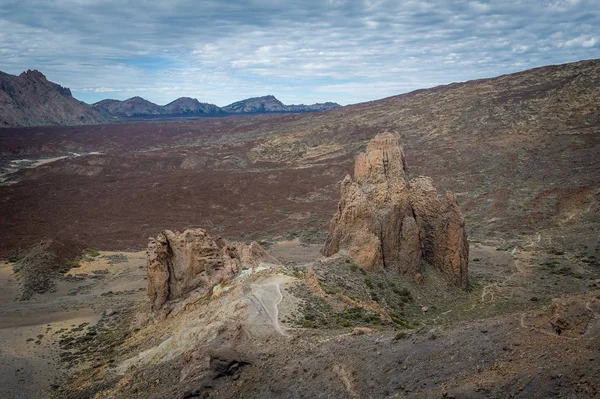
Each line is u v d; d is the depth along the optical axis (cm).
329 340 3216
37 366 4591
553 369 2025
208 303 4688
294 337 3394
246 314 3828
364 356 2817
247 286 4484
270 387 2834
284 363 3044
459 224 5516
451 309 4769
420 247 5547
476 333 2636
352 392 2495
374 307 4303
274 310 3931
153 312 5347
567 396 1855
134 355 4303
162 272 5425
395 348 2797
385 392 2388
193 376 3166
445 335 2752
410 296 4922
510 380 2064
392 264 5434
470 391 2086
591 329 2241
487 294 5316
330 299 4294
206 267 5531
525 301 4919
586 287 5394
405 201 5700
